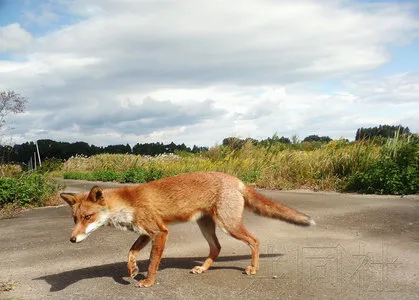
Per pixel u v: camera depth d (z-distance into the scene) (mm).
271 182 3756
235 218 1474
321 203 2762
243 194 1553
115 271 1578
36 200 3359
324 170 3746
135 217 1446
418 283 1319
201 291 1327
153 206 1444
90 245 1985
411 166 3176
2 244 2082
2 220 2770
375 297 1224
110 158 7676
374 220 2211
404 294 1235
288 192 3355
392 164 3238
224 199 1477
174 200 1466
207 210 1507
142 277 1499
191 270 1530
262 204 1556
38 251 1913
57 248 1953
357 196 3008
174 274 1509
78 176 6340
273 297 1258
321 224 2195
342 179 3510
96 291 1368
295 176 3863
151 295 1312
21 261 1762
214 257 1563
